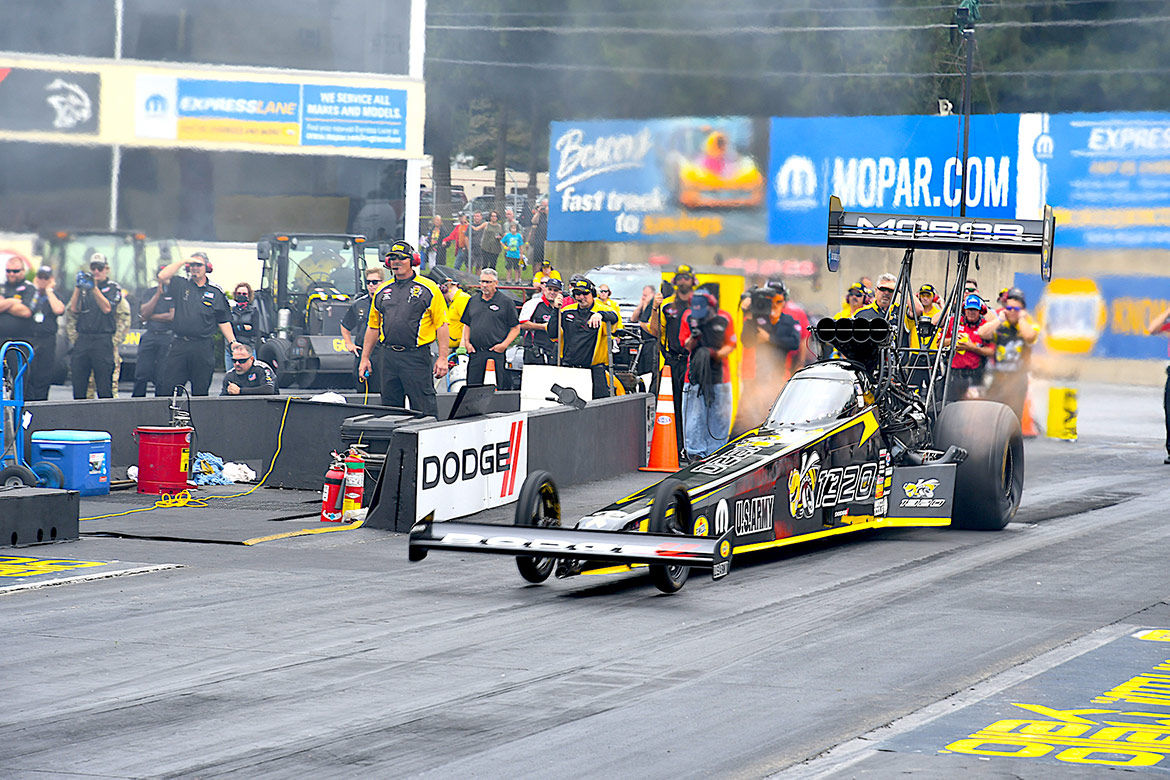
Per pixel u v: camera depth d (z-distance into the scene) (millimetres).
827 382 23984
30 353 28062
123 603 19469
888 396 25078
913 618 18891
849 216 27672
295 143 63094
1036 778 12438
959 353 38188
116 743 13273
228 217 63594
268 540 25078
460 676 15695
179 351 36531
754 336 37594
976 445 26188
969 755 13039
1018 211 62000
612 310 40875
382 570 22250
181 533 25750
